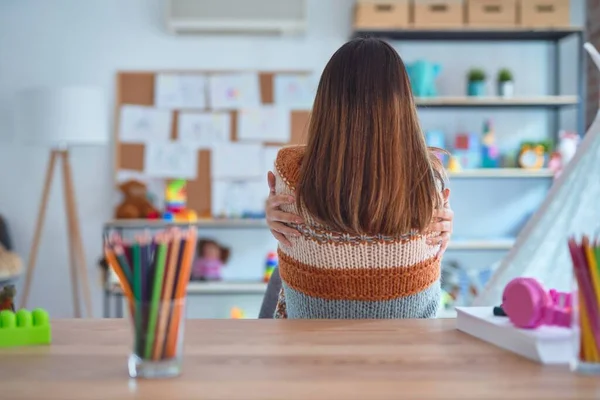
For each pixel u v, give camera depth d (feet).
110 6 14.16
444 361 3.37
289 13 13.62
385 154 4.59
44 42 14.11
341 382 3.04
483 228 14.40
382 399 2.82
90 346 3.78
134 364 3.18
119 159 14.08
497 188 14.38
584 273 3.14
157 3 14.17
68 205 13.34
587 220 7.33
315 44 14.28
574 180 7.22
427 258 4.90
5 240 13.71
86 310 14.25
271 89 14.24
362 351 3.56
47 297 14.21
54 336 4.02
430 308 4.98
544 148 13.61
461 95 14.29
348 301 4.84
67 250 14.21
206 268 13.65
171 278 3.16
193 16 13.61
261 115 14.20
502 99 13.28
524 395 2.87
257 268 14.37
